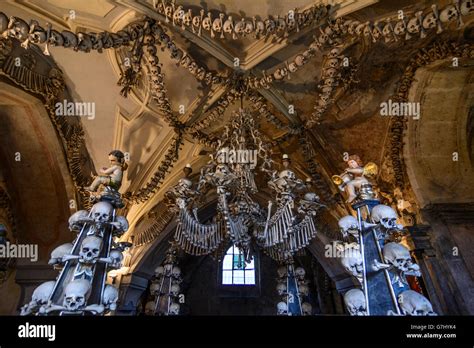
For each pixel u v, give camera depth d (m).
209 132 5.66
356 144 5.63
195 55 4.45
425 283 4.38
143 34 3.38
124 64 4.27
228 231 3.00
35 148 4.54
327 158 5.92
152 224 5.94
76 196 4.90
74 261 1.96
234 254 12.43
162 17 3.44
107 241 2.11
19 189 4.77
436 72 4.26
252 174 3.41
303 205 3.33
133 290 5.76
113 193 2.37
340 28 3.45
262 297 11.66
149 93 4.65
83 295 1.64
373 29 3.17
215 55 4.16
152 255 6.10
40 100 4.09
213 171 3.46
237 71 4.34
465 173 4.73
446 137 4.72
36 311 1.70
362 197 2.29
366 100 5.01
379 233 2.11
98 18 3.61
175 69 4.66
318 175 5.16
